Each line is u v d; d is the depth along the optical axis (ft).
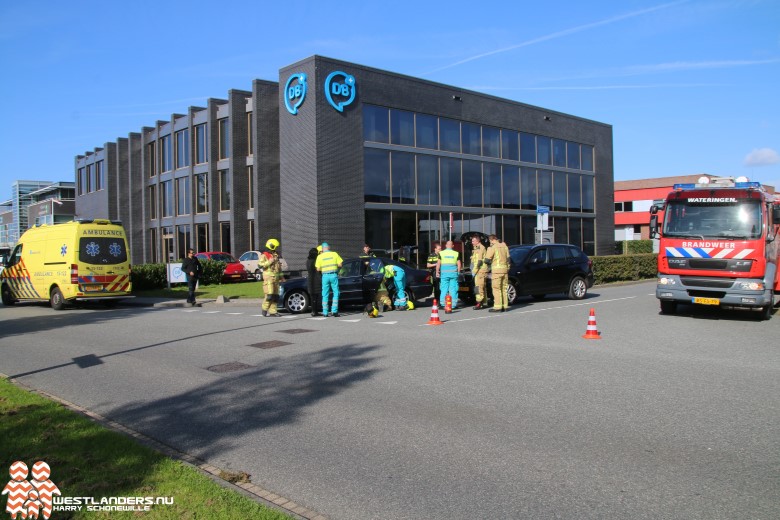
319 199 81.82
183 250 115.44
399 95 91.71
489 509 13.08
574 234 122.93
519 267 55.83
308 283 49.80
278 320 47.19
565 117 120.98
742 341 33.55
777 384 23.31
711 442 16.94
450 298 49.11
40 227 66.28
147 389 24.58
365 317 47.78
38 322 50.83
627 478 14.57
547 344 32.86
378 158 89.10
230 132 100.27
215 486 13.89
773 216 42.98
